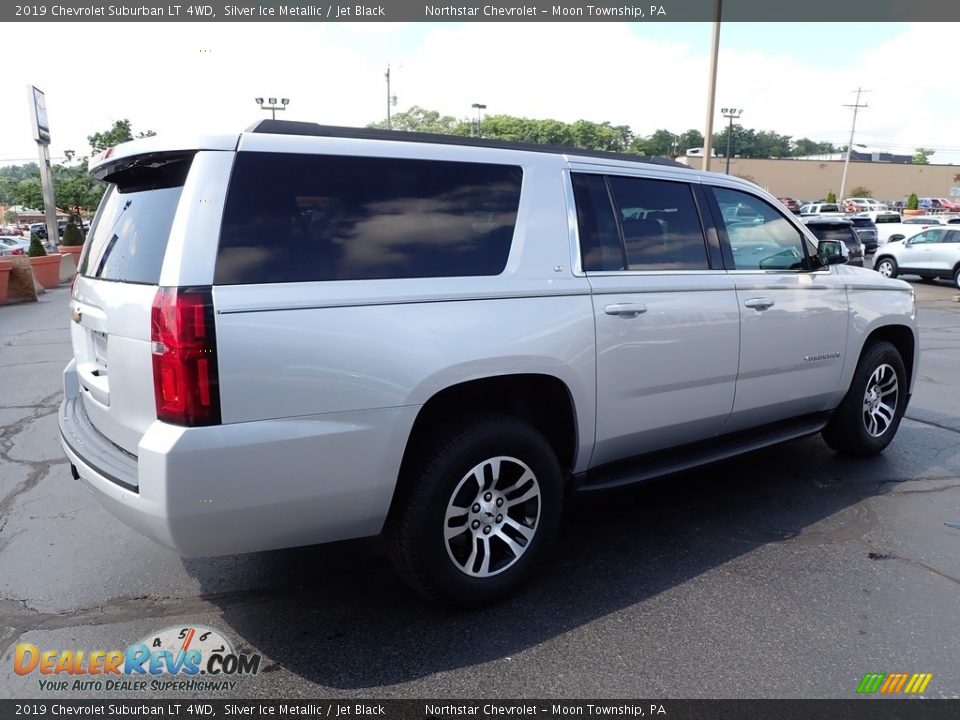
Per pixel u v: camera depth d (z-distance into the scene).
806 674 2.74
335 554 3.77
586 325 3.33
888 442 5.23
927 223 27.89
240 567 3.64
